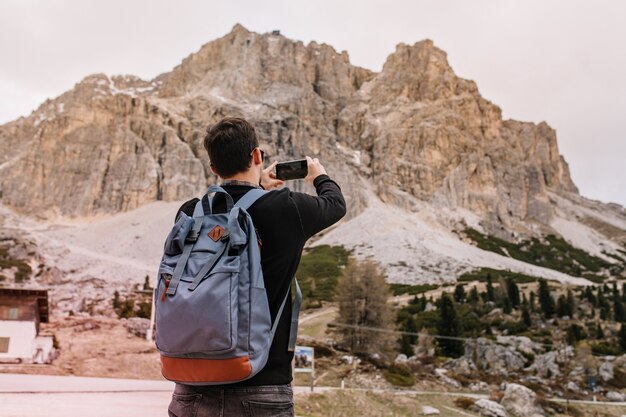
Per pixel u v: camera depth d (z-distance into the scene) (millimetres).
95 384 18906
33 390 13219
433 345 60375
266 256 2502
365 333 50312
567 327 76562
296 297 2625
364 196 182625
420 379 43062
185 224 2508
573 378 51625
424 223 173750
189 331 2215
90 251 138125
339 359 44625
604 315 84562
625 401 45312
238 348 2211
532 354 58125
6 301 30469
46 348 31062
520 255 164000
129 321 46469
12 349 29672
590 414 36812
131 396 14203
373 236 152750
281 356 2482
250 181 2760
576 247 187500
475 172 199625
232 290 2248
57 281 98625
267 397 2381
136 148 185375
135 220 164000
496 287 103312
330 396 25219
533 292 96938
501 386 44562
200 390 2416
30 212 167250
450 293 100375
